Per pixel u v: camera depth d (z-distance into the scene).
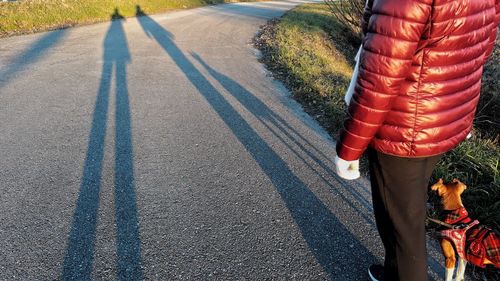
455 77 1.61
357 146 1.68
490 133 6.46
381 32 1.46
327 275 2.44
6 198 3.12
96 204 3.10
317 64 8.27
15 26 11.00
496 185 3.30
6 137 4.23
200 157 3.98
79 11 13.25
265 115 5.30
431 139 1.69
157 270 2.44
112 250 2.60
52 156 3.86
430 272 2.45
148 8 16.53
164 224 2.89
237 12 18.62
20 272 2.38
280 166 3.86
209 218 2.98
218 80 6.92
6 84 6.08
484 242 1.98
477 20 1.55
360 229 2.90
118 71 7.12
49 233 2.73
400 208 1.82
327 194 3.37
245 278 2.40
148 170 3.67
